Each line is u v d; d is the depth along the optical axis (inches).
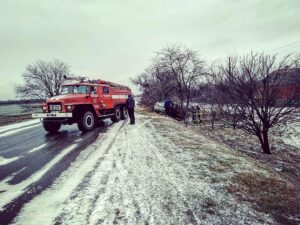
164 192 164.2
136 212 138.0
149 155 258.2
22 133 478.9
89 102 470.0
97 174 202.5
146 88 1567.4
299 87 371.9
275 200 157.6
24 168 229.3
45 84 2098.9
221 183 180.1
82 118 446.3
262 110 388.2
